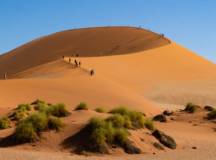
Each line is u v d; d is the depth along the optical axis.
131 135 21.81
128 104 52.78
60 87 57.03
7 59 151.62
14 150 19.81
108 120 22.91
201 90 83.44
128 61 101.00
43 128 21.81
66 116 26.09
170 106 64.56
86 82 61.28
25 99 50.00
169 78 93.12
